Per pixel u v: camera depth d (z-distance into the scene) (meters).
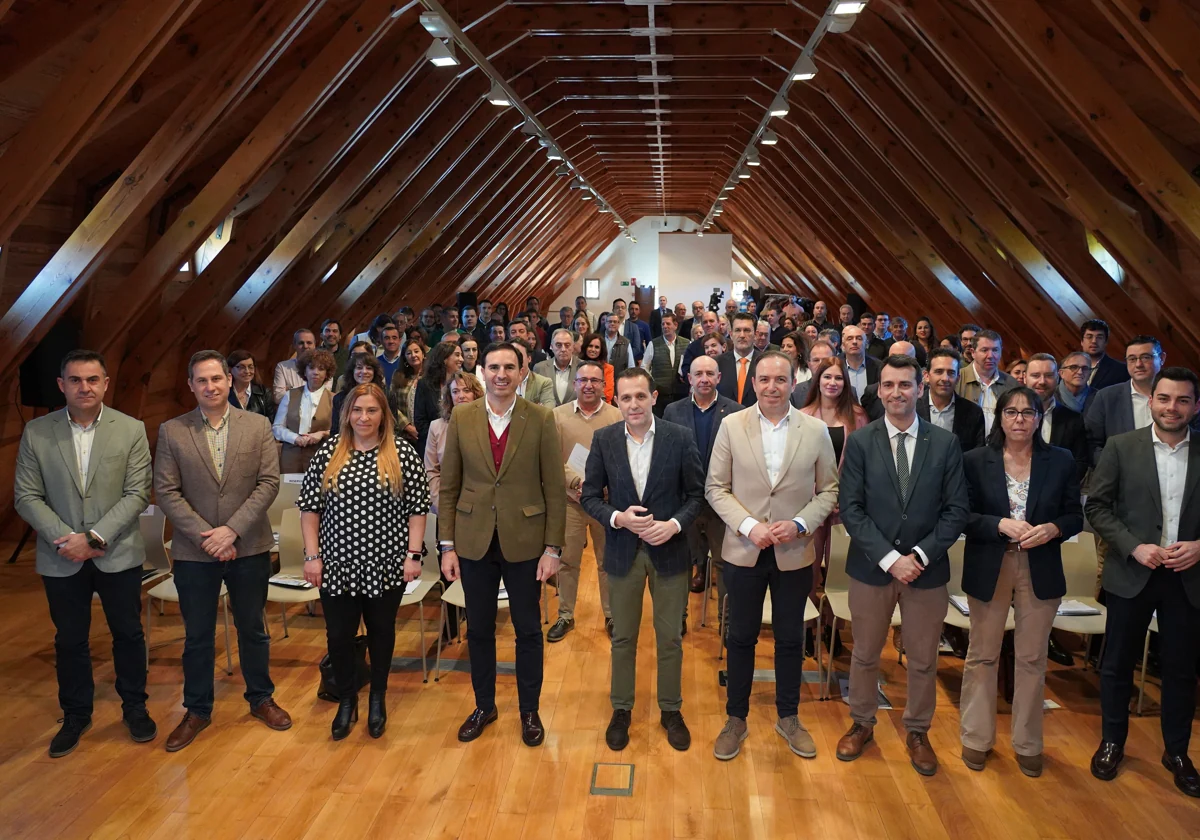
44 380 5.67
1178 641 3.22
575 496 4.50
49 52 4.39
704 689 4.05
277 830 2.98
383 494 3.47
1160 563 3.15
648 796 3.19
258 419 3.68
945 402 4.32
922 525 3.26
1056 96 4.68
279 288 7.89
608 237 22.66
